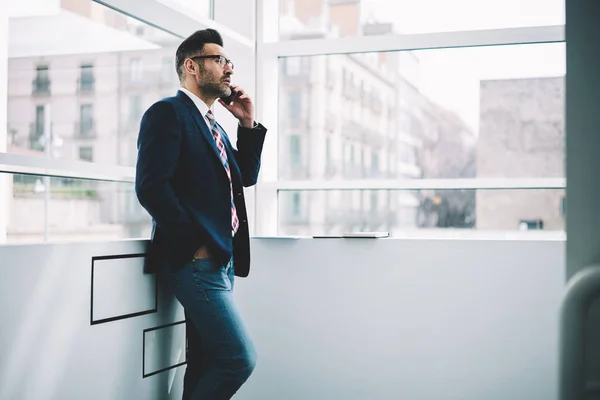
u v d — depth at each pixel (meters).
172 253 2.51
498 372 3.21
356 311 3.42
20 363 2.15
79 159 2.91
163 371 2.91
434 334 3.30
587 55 0.59
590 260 0.60
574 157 0.60
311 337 3.49
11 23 2.62
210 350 2.58
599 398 0.60
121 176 3.03
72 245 2.38
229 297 2.60
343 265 3.45
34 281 2.21
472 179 3.55
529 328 3.18
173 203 2.41
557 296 3.15
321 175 3.79
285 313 3.53
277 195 3.91
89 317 2.46
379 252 3.39
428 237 3.40
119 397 2.63
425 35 3.59
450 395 3.27
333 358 3.45
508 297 3.21
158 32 3.40
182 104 2.61
